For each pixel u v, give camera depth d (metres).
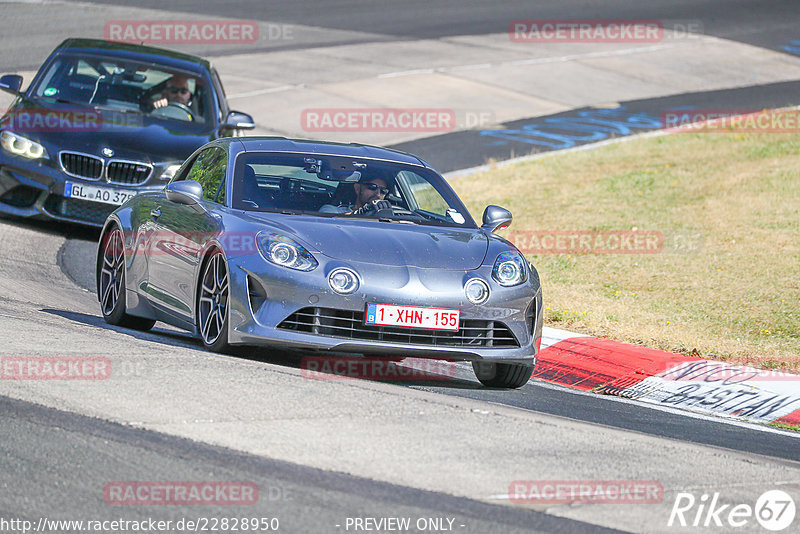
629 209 57.22
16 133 44.25
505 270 26.52
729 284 42.75
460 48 105.56
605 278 43.84
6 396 20.00
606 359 31.95
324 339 24.72
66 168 43.69
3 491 15.65
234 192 27.97
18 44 85.94
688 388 29.94
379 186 29.11
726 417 27.86
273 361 26.88
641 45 112.75
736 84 99.31
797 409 28.42
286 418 19.89
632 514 16.67
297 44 100.62
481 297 25.67
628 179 64.38
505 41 110.31
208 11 110.19
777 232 51.19
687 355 32.50
